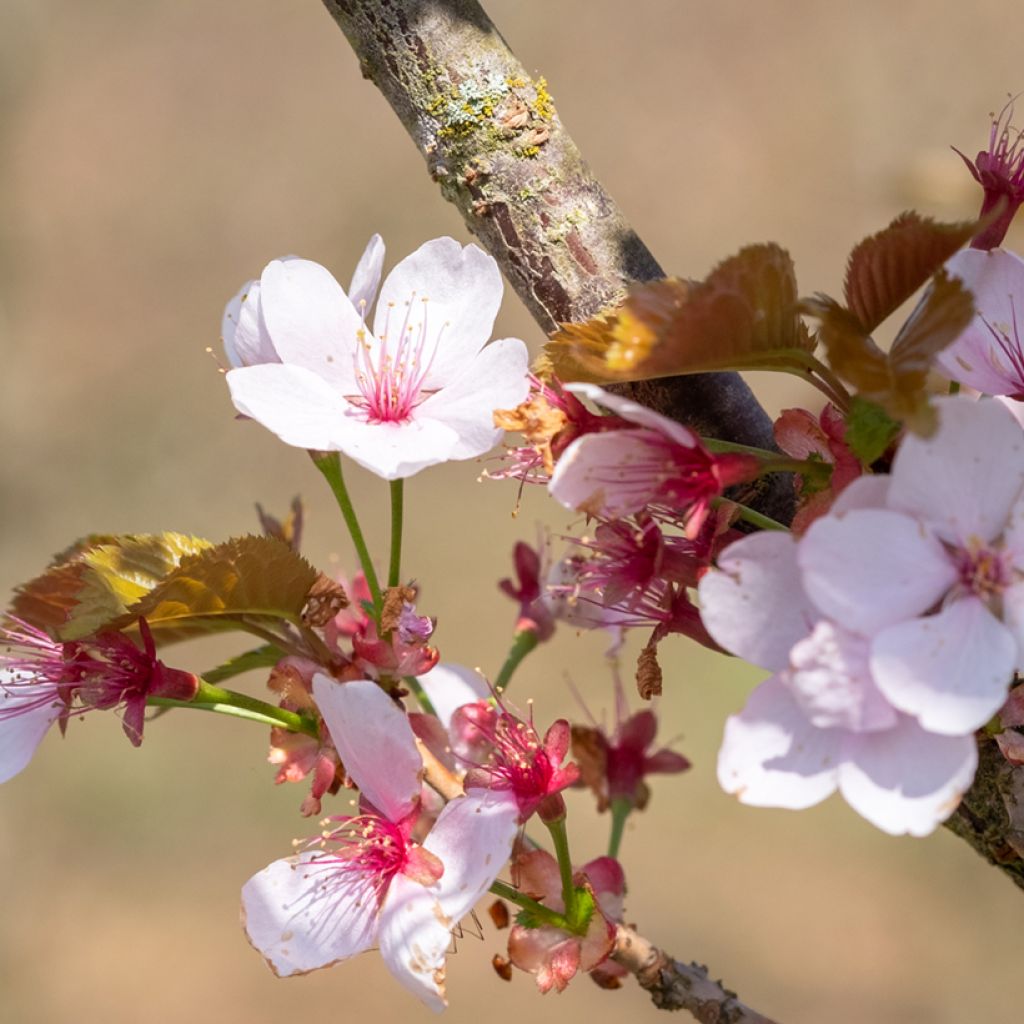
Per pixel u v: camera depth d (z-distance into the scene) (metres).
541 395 0.61
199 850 2.15
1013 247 0.72
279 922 0.62
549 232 0.64
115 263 3.28
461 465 2.63
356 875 0.62
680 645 2.20
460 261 0.63
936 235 0.59
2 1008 1.95
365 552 0.63
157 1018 1.90
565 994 1.80
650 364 0.59
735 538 0.61
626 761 0.68
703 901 1.94
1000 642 0.57
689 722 2.11
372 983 1.91
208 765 2.27
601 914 0.63
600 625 0.64
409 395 0.62
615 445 0.59
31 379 3.07
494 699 0.64
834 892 1.95
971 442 0.57
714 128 3.03
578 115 3.13
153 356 3.12
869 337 0.58
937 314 0.58
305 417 0.62
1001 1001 1.80
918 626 0.57
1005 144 0.63
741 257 0.58
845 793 0.57
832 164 2.86
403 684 0.66
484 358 0.62
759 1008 1.80
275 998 1.91
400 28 0.64
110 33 3.49
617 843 0.67
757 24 3.07
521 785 0.62
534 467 0.62
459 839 0.61
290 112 3.41
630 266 0.64
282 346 0.62
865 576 0.57
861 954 1.87
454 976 1.85
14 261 3.21
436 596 2.42
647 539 0.61
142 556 0.63
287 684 0.63
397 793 0.61
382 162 3.33
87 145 3.40
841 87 2.85
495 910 0.65
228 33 3.49
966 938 1.88
